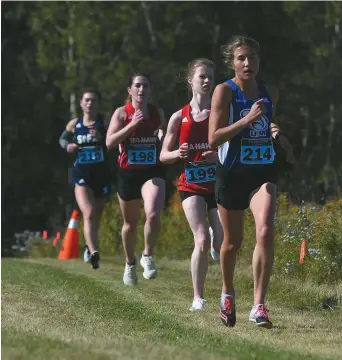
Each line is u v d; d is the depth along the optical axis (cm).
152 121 2969
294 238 3238
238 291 3023
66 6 9600
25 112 9794
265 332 2148
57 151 9862
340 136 9600
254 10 9675
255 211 2102
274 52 9738
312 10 9825
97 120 3566
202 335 2022
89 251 3634
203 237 2514
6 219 9694
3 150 9762
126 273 3117
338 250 2998
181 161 2600
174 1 9475
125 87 9131
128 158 2977
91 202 3575
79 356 1611
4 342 1744
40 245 6306
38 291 2803
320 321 2366
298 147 9612
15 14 9881
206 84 2561
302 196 4266
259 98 2094
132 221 3062
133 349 1727
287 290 2831
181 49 9456
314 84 9575
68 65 9400
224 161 2095
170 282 3250
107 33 9494
